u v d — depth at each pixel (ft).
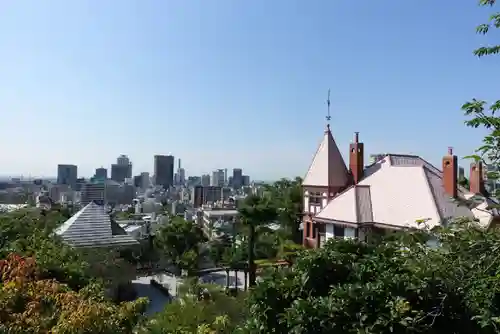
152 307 87.40
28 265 34.81
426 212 76.28
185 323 42.91
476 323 22.74
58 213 128.67
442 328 23.29
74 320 26.04
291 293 26.66
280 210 123.13
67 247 59.67
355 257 27.99
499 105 19.08
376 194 88.17
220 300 47.67
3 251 47.16
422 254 26.23
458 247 24.21
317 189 99.19
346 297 23.50
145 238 160.15
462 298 23.52
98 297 35.29
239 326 31.04
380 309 22.68
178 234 154.20
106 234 94.38
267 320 26.48
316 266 26.86
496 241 22.30
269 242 115.85
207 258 163.94
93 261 74.18
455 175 78.84
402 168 88.79
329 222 88.48
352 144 99.04
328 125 102.68
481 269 22.30
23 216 78.74
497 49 19.86
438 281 23.76
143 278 133.80
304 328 23.29
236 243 136.26
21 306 29.19
